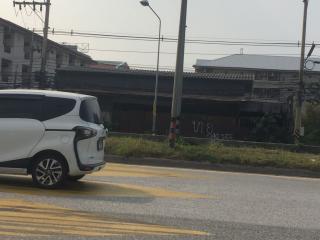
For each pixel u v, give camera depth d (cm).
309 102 4475
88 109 1066
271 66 8250
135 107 4381
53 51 6644
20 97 1048
